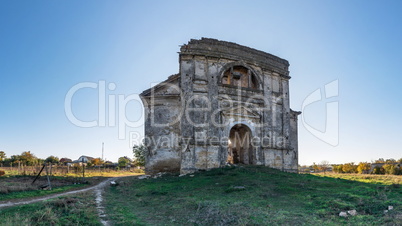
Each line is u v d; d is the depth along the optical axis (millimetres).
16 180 29172
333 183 22109
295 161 40844
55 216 13172
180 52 32469
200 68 32812
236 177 24578
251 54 36219
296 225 11922
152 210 15711
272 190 19766
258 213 13664
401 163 62969
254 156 33688
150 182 26875
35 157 80750
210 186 21844
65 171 48500
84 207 15375
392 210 13148
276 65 38312
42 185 25172
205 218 13305
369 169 69188
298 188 20188
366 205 14477
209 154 30906
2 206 16141
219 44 34219
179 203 16719
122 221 13156
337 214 13531
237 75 38062
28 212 13875
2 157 81750
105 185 27828
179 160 34000
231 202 16188
